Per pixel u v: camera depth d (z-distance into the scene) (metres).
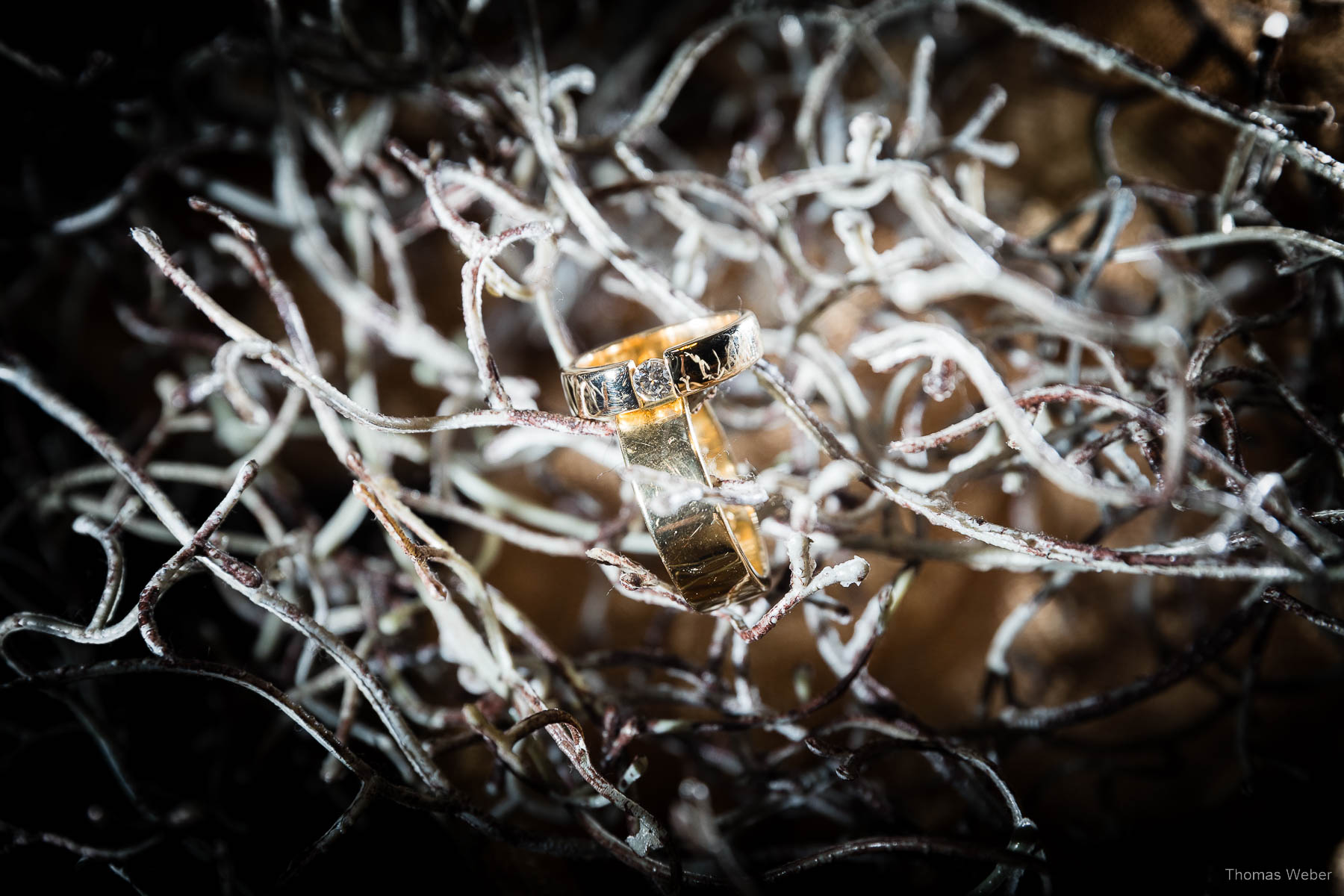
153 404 0.23
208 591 0.19
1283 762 0.16
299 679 0.16
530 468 0.21
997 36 0.22
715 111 0.26
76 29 0.19
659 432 0.14
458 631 0.15
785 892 0.16
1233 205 0.16
